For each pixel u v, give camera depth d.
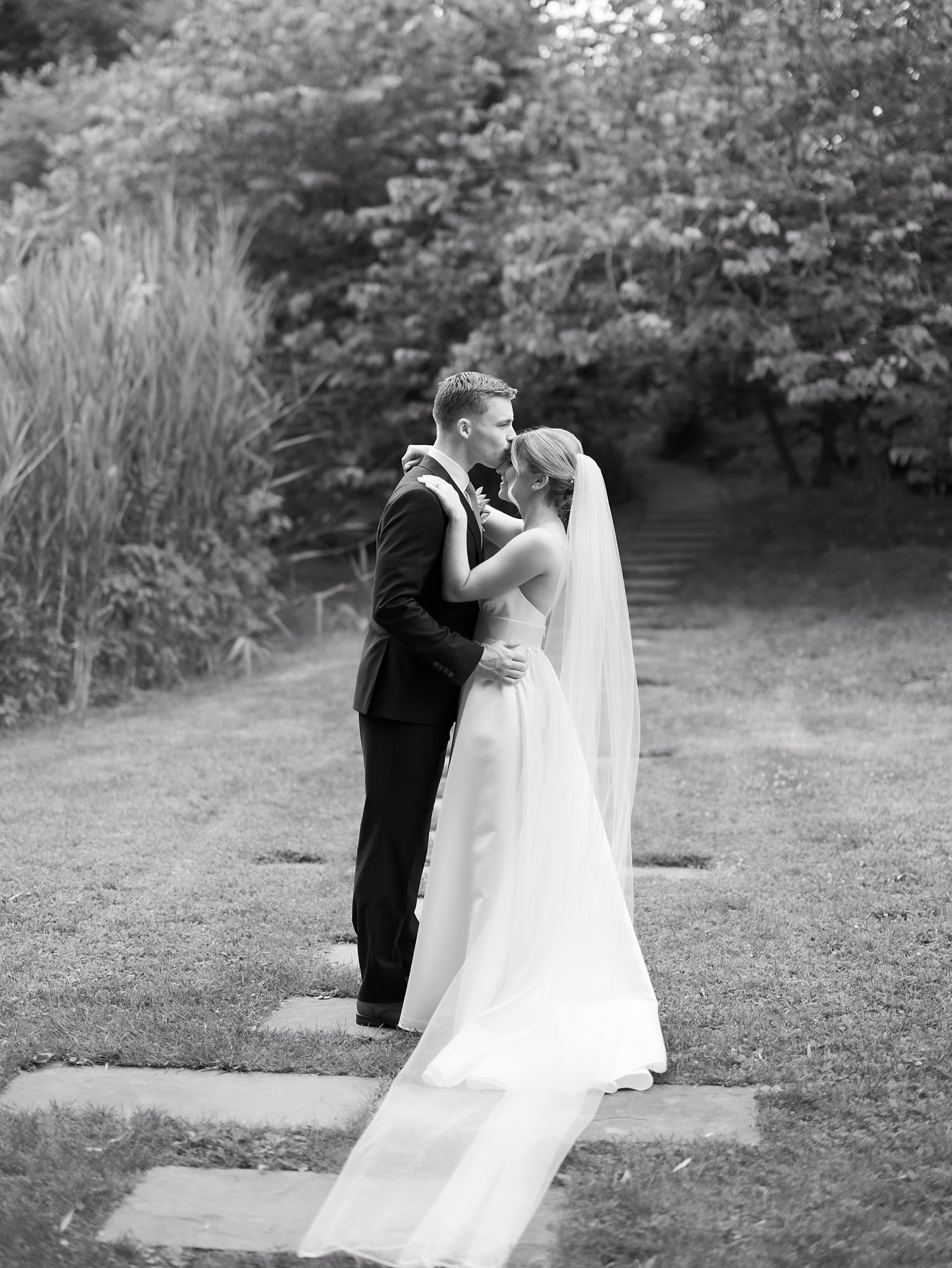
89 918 4.33
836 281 10.96
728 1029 3.32
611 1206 2.51
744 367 14.12
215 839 5.27
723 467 23.08
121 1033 3.37
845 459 18.86
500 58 13.14
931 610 10.85
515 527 3.85
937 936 3.96
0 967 3.88
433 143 12.73
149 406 8.78
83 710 8.10
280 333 13.13
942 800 5.53
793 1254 2.32
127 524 8.95
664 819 5.39
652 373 16.14
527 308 11.49
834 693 8.10
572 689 3.52
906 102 10.46
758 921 4.14
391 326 12.42
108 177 12.41
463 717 3.44
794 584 12.47
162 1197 2.58
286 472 13.31
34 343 7.99
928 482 15.62
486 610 3.52
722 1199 2.52
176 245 10.49
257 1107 2.97
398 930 3.46
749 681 8.55
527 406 14.41
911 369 10.98
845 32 10.11
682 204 10.23
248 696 8.56
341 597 12.70
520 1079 2.96
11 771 6.51
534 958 3.33
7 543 7.88
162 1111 2.93
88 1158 2.71
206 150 12.39
